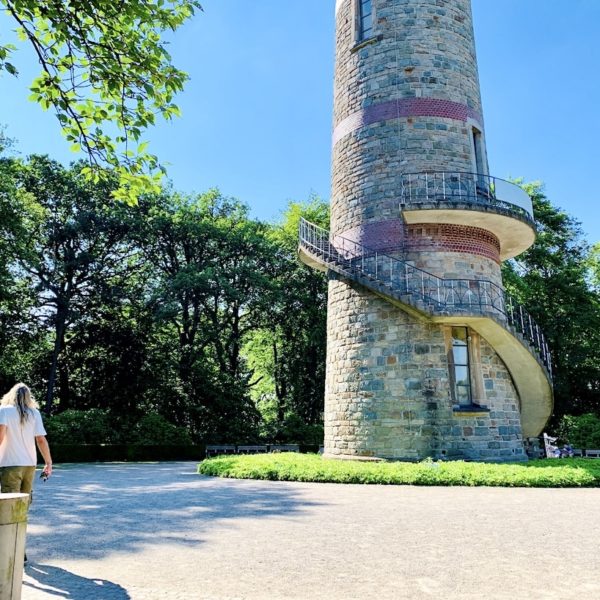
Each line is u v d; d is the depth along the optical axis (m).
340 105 19.20
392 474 12.46
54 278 28.94
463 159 17.27
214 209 36.25
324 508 9.26
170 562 6.00
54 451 23.83
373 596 4.83
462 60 18.28
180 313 32.97
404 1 18.25
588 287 33.12
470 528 7.60
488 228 17.22
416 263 16.30
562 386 29.55
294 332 36.06
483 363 15.97
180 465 21.47
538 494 10.75
